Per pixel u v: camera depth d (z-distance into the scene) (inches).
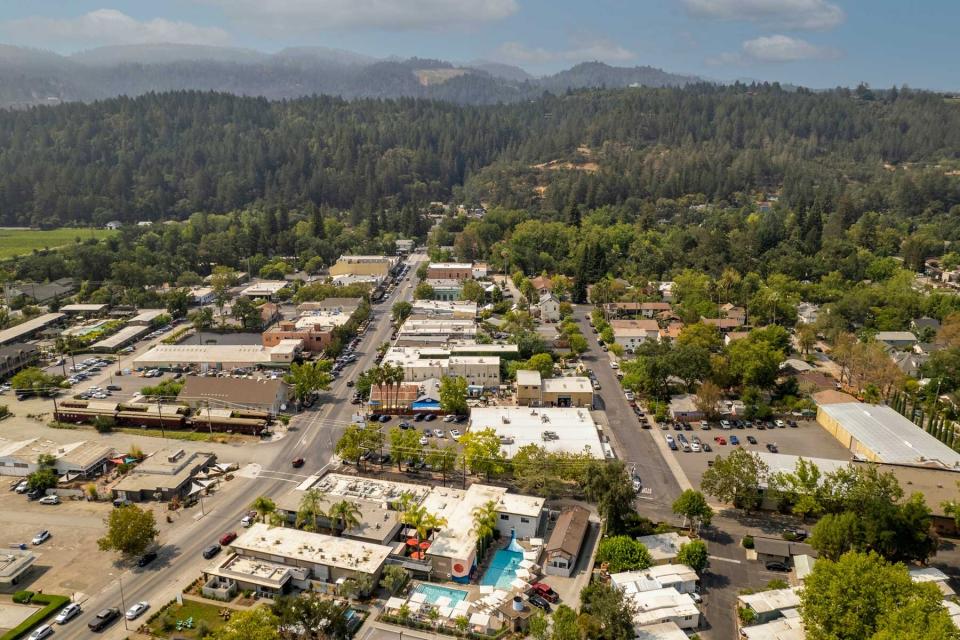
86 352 7765.8
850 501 4035.4
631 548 3683.6
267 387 6038.4
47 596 3516.2
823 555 3659.0
